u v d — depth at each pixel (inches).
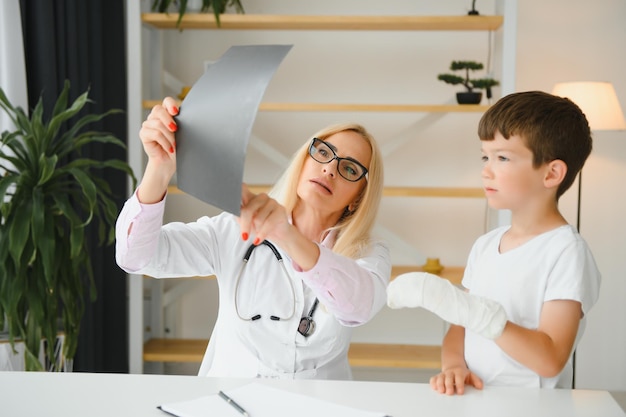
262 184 139.2
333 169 66.5
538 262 55.0
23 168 96.6
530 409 48.3
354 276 54.6
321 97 138.0
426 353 131.1
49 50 110.6
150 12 132.8
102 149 128.3
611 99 118.6
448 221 138.9
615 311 136.1
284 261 68.1
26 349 94.2
